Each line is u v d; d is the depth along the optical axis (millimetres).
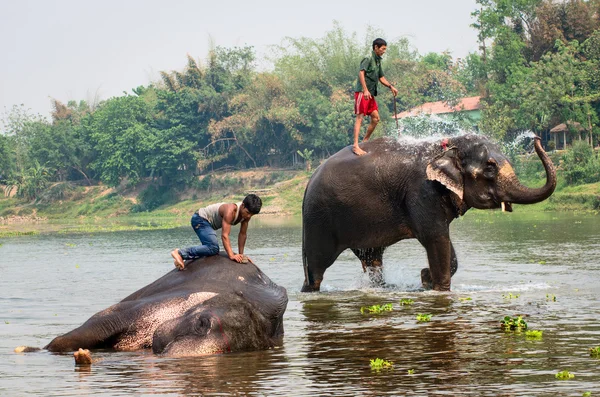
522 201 13148
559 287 13609
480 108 69188
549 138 63781
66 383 7055
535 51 69312
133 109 90562
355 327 10086
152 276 17625
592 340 8766
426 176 13492
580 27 67688
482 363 7688
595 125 58594
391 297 13094
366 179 13859
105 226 54844
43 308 12547
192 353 8164
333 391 6664
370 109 14469
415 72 77438
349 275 16938
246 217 9680
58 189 95688
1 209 96062
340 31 81625
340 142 73375
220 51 91000
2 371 7598
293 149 81500
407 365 7680
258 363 7793
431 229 13484
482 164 13336
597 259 18125
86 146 97500
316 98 75125
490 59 69938
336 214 14039
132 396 6574
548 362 7660
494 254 20172
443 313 11086
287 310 11891
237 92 86188
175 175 85500
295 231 36344
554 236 25750
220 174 84500
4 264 22125
